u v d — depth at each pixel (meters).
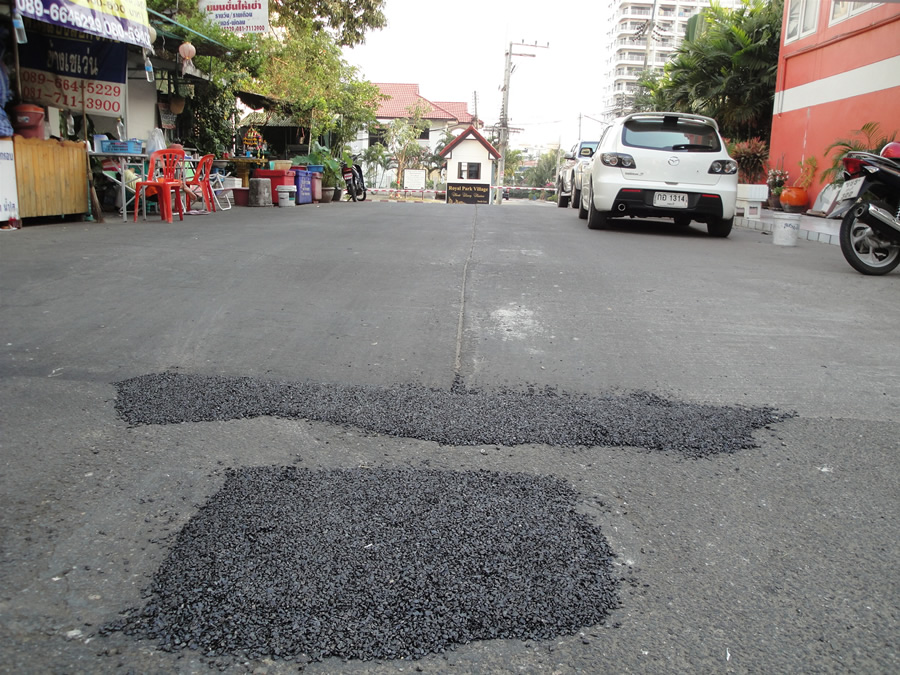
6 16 8.52
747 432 3.13
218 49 13.02
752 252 8.21
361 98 24.20
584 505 2.48
